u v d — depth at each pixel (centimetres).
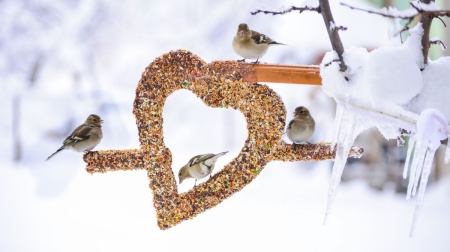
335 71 374
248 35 603
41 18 1582
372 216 1028
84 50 1590
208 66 468
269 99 470
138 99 477
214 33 1656
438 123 326
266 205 1082
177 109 1531
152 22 1648
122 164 495
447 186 1193
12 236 927
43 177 1265
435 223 995
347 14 1408
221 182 479
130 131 1445
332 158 509
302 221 983
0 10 1566
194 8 1666
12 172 1315
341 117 385
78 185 1216
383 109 356
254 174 476
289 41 1505
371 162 1241
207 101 476
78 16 1606
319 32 1516
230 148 1439
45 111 1470
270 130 470
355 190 1217
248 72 466
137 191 1173
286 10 357
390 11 302
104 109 1480
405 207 1103
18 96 1471
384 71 359
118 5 1636
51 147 1408
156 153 482
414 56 370
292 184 1238
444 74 369
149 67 473
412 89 358
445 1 1053
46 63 1559
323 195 1164
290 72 463
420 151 347
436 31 1202
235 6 1661
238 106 476
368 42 1352
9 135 1443
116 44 1627
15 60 1535
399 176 1206
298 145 510
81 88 1557
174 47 1633
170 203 480
